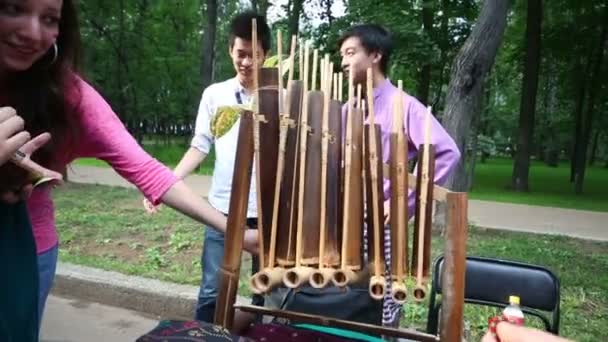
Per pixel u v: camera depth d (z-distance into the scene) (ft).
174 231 20.22
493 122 109.40
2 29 4.34
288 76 5.07
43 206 5.26
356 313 6.14
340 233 4.47
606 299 14.24
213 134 9.64
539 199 41.11
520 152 49.34
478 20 21.25
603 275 16.61
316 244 4.39
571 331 11.91
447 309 4.45
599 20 56.18
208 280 9.37
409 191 5.08
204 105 9.99
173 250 17.76
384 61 7.84
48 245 5.34
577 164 51.16
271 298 6.42
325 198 4.39
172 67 81.15
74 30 5.02
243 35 9.14
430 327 7.22
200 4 69.10
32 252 4.40
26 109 4.67
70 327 12.88
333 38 34.04
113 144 5.23
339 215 4.46
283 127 4.37
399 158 4.52
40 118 4.75
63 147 5.08
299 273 4.29
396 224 4.50
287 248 4.38
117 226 20.92
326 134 4.40
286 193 4.40
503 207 34.01
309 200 4.37
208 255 9.36
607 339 11.62
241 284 13.97
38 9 4.39
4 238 4.23
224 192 9.45
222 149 9.45
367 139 4.50
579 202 40.06
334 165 4.47
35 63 4.77
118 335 12.55
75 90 5.05
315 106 4.44
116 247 18.26
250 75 9.34
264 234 4.44
